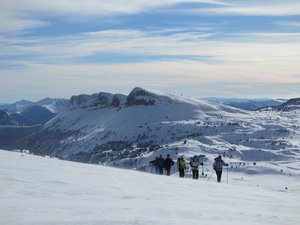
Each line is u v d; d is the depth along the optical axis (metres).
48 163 22.70
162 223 8.12
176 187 17.89
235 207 12.20
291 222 9.52
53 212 9.30
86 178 17.28
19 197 11.56
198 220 9.05
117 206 10.71
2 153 27.12
